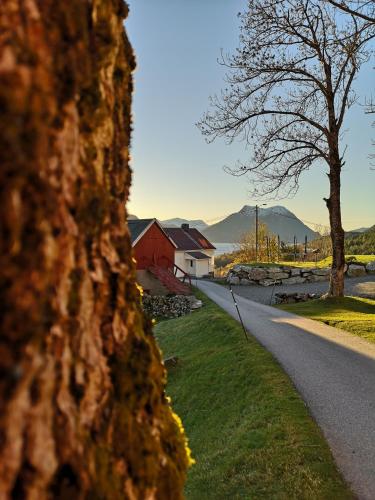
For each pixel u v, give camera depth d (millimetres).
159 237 38719
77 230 1760
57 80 1630
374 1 18406
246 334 16094
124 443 1922
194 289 38156
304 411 8805
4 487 1387
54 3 1635
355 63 22266
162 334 22109
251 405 9969
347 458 6938
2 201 1396
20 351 1418
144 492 1942
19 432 1424
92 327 1856
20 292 1426
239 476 7055
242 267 41188
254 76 22375
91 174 1866
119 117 2174
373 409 8852
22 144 1450
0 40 1442
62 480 1584
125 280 2096
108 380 1922
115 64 2145
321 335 15945
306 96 23328
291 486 6387
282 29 21750
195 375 13789
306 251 66062
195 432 10461
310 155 23531
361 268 38438
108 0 2014
